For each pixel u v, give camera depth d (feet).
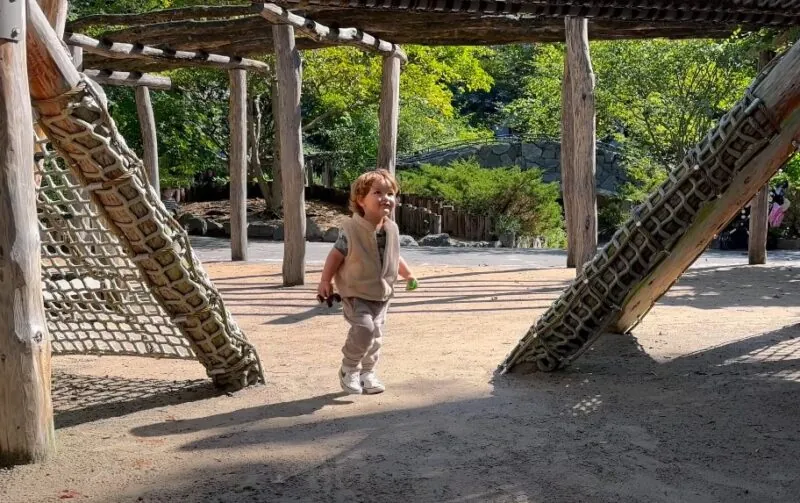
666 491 9.77
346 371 14.48
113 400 14.78
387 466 10.69
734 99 63.31
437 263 44.14
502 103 140.97
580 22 33.27
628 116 68.69
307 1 14.52
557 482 10.07
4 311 10.72
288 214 33.19
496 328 22.24
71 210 14.42
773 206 51.52
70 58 11.90
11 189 10.54
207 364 15.10
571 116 39.99
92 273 15.33
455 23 32.63
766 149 13.97
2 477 10.46
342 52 68.44
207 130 78.89
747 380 15.16
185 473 10.57
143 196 12.85
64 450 11.60
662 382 15.15
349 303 14.42
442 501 9.54
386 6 14.43
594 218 34.32
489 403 13.85
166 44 36.58
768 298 27.48
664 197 14.53
